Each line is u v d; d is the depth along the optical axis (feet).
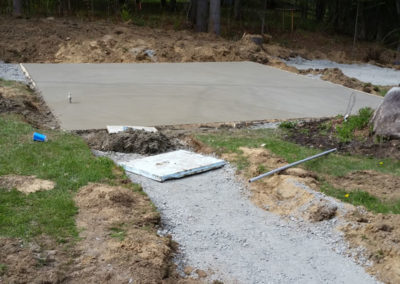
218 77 41.70
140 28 63.41
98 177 17.15
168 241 13.67
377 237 14.43
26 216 13.82
